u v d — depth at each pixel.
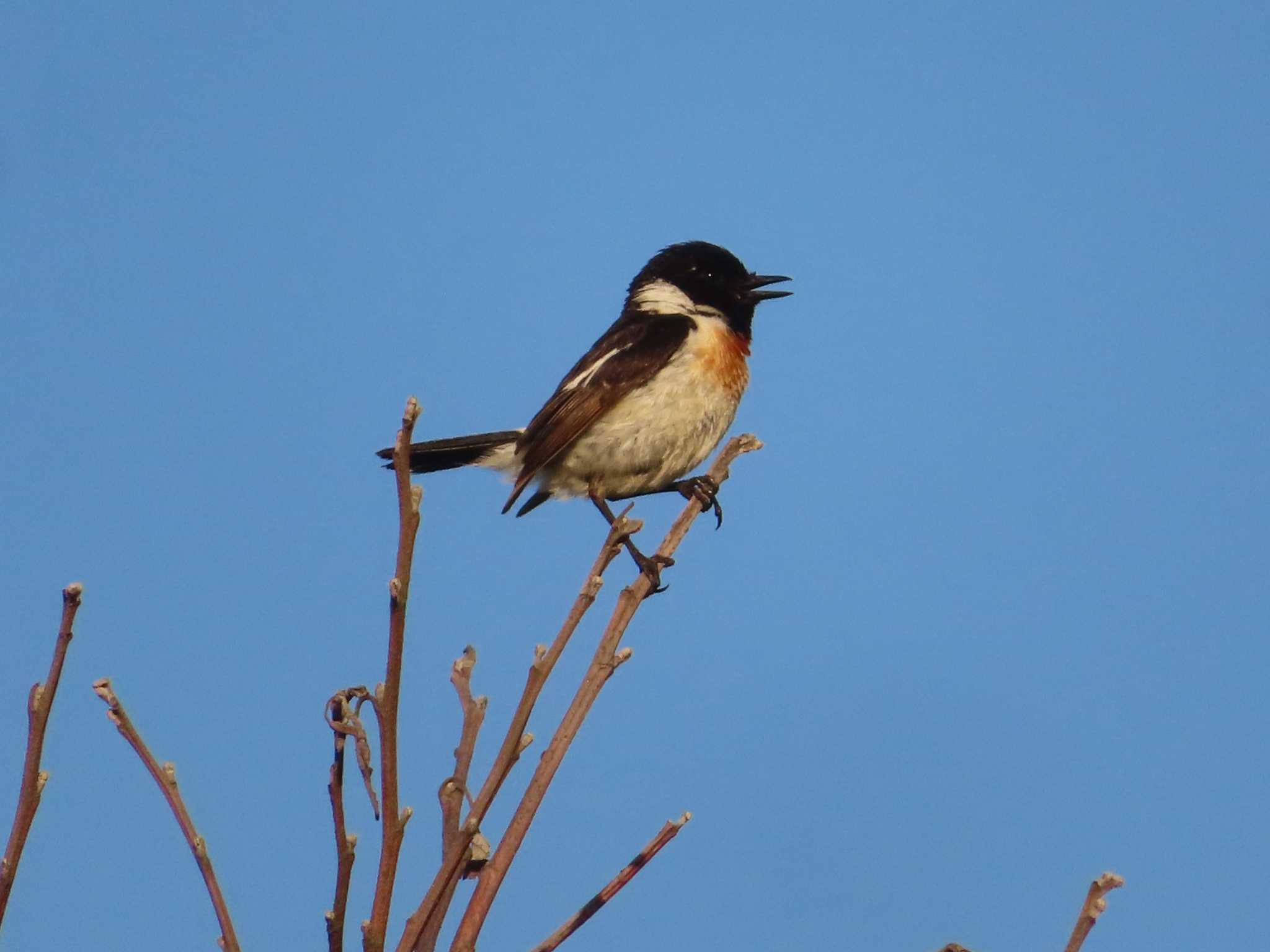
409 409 5.36
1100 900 5.00
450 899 5.61
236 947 5.26
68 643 5.23
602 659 6.12
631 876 6.13
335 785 5.51
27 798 5.09
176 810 5.39
